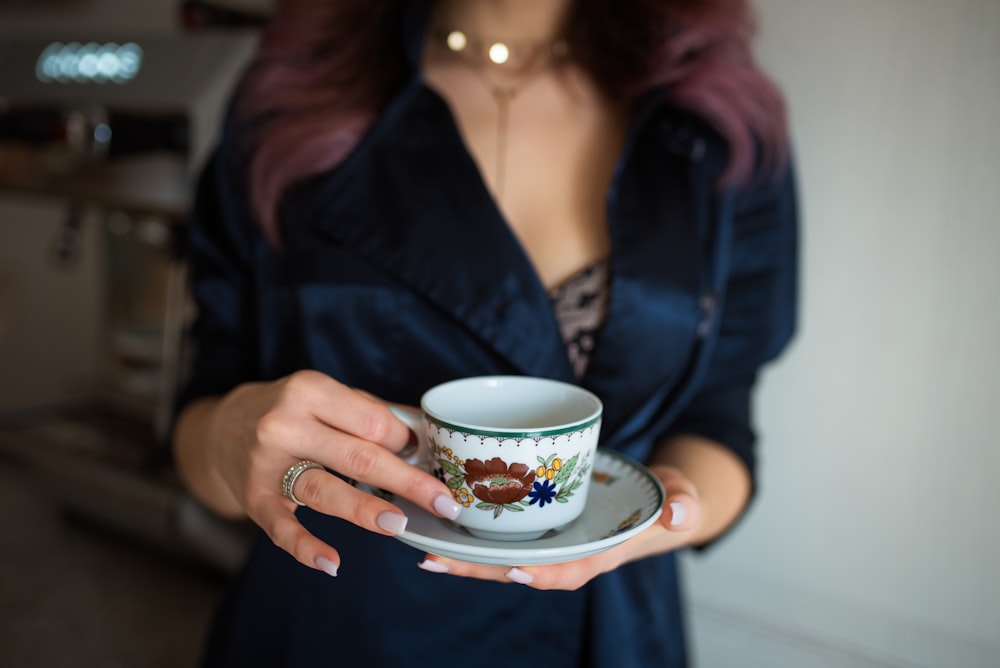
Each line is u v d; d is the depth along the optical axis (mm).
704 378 709
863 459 860
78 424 1366
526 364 617
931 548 836
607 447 645
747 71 694
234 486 535
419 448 503
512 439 455
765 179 711
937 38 766
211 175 729
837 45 814
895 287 817
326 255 645
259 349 695
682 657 731
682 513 490
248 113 702
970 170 768
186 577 1354
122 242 1325
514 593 640
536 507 467
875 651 883
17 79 1170
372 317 637
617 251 630
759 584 949
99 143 1076
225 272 720
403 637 638
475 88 709
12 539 1456
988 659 822
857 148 818
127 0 1438
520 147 690
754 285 714
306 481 471
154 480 1183
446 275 622
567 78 700
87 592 1300
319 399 487
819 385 873
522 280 616
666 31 667
